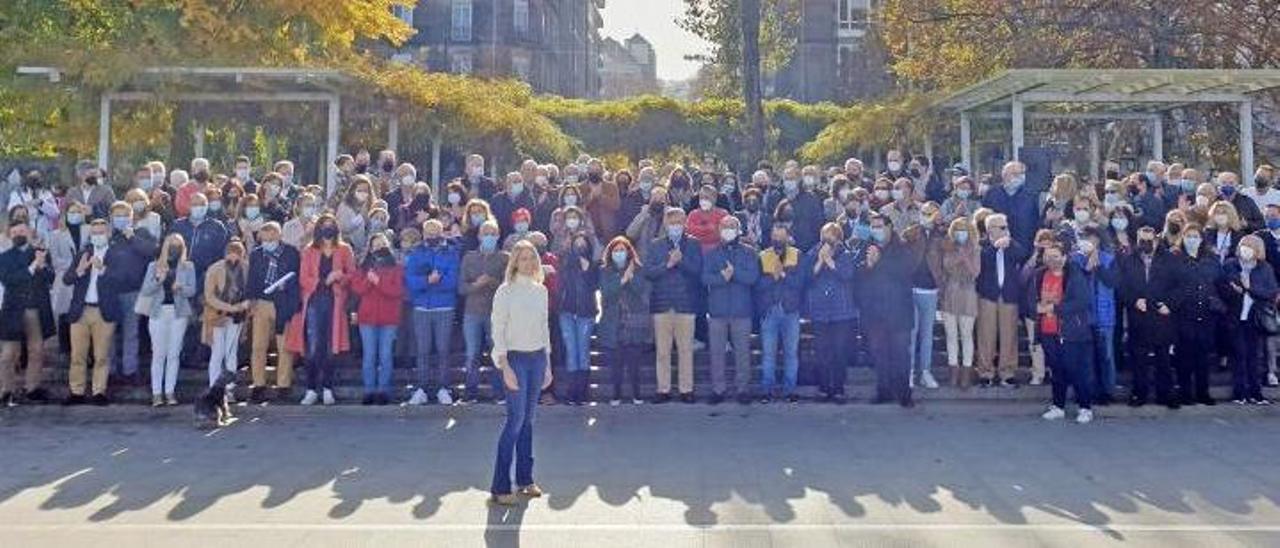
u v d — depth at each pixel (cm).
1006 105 1883
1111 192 1255
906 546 642
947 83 2495
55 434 1034
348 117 1855
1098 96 1719
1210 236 1186
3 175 1636
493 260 1141
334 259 1151
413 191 1346
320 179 2062
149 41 1905
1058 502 754
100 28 2020
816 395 1187
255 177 2047
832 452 934
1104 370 1132
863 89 3684
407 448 962
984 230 1236
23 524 703
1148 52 2222
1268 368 1224
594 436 1010
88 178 1352
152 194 1303
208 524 700
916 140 2041
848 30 4494
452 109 1881
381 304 1148
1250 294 1126
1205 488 796
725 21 3619
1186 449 944
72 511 739
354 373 1252
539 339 758
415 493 788
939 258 1195
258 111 1855
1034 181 1552
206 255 1183
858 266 1159
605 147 2491
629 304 1148
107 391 1157
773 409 1132
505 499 746
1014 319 1187
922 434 1015
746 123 2492
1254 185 1486
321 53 2148
